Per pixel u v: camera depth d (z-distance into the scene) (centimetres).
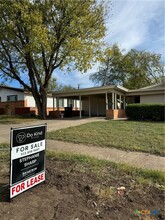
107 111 1697
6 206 257
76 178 350
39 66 1788
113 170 404
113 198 278
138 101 2316
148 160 520
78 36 1542
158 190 306
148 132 877
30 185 306
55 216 234
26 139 301
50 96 2691
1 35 1391
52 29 1566
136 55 3703
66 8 1511
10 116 1928
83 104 2677
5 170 397
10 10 1301
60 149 638
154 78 3706
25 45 1433
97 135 843
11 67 1748
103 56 1644
